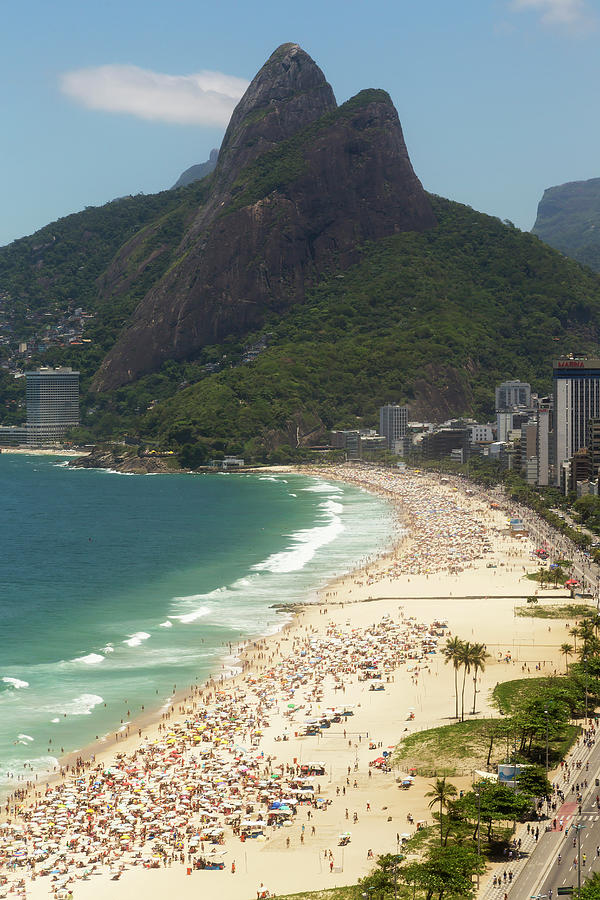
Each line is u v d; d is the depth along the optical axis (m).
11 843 128.38
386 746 156.00
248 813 135.00
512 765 135.25
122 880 118.31
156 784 145.00
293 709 173.75
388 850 122.50
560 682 172.50
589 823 124.94
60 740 163.25
